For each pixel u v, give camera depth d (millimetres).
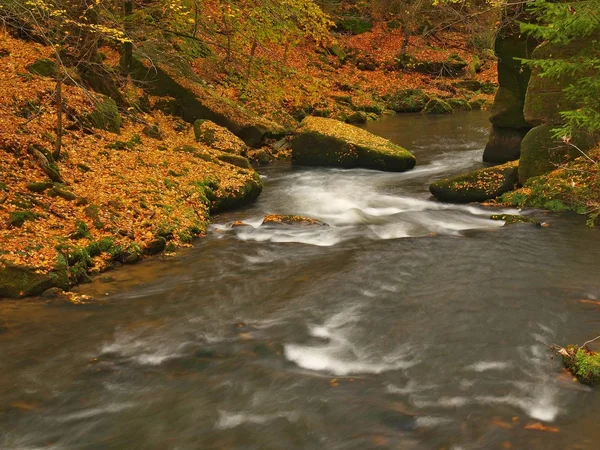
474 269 8992
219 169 14188
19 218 9273
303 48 34000
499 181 13281
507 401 5523
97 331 7227
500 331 6922
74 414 5527
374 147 17656
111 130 14805
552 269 8914
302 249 10242
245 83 19531
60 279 8359
